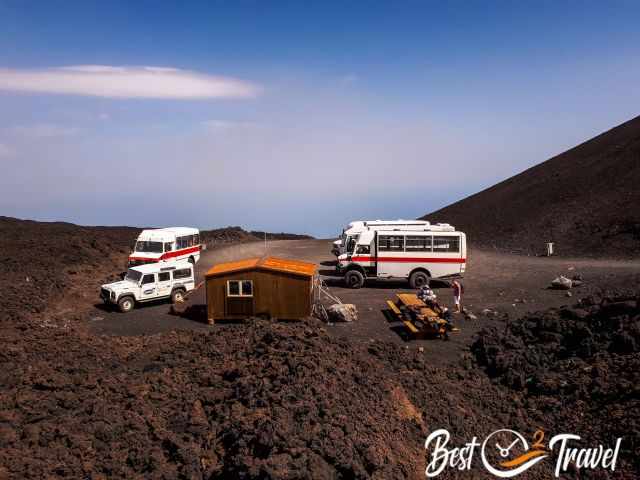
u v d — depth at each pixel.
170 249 30.14
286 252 43.88
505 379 15.38
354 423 11.41
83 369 15.52
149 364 16.22
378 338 18.72
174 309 22.42
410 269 27.23
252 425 11.17
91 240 40.28
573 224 43.22
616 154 56.31
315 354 14.89
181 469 10.33
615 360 14.96
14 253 34.28
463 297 24.94
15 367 15.29
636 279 23.22
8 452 10.72
